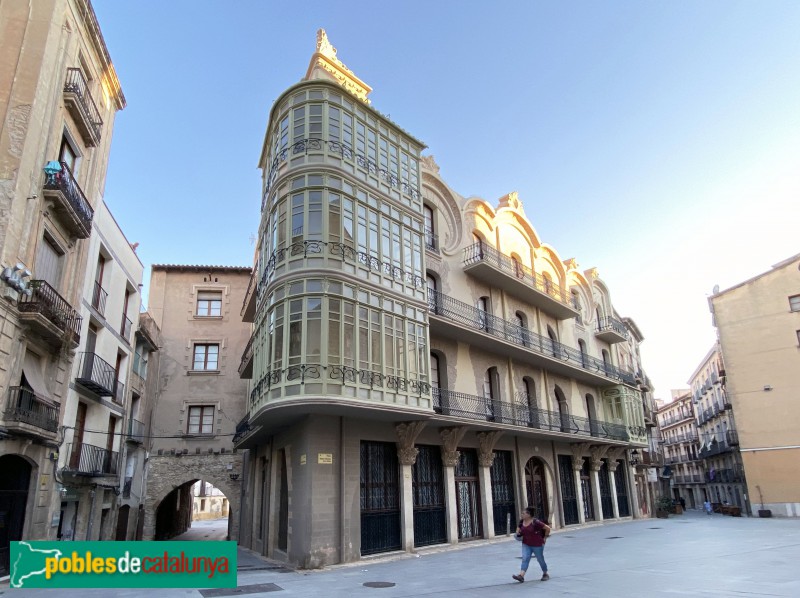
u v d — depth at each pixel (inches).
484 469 820.0
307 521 572.1
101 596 387.9
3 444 476.1
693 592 356.5
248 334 1178.0
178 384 1127.0
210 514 2647.6
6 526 495.8
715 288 1569.9
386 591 403.2
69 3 613.0
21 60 542.9
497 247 994.1
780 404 1393.9
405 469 676.1
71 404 642.8
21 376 512.4
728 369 1494.8
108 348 787.4
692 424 2522.1
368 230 677.3
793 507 1325.0
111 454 786.2
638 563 522.3
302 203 643.5
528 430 874.1
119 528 892.6
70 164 642.2
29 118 526.9
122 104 797.2
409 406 641.0
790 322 1419.8
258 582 466.9
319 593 399.5
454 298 858.8
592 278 1418.6
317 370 570.3
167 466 1066.7
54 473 570.3
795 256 1441.9
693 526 1032.8
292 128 689.6
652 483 1588.3
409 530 661.3
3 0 559.5
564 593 366.6
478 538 783.1
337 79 821.2
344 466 613.6
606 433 1133.7
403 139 786.8
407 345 673.0
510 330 953.5
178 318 1171.3
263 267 725.3
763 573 438.9
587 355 1219.2
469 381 847.7
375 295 651.5
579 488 1052.5
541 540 436.5
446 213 906.7
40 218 547.8
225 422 1113.4
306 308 593.0
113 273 799.1
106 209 764.6
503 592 381.4
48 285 533.6
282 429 699.4
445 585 424.5
